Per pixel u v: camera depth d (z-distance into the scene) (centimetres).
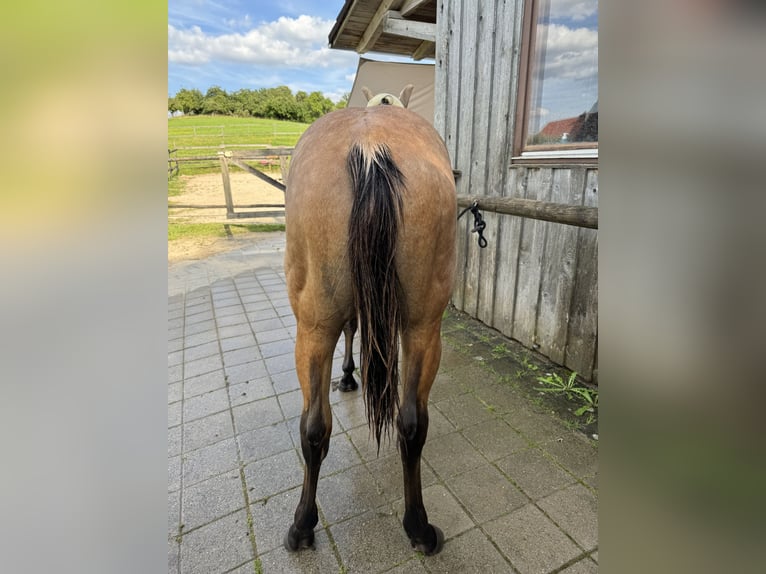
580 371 245
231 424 210
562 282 252
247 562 138
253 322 346
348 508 158
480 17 294
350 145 116
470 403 223
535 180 264
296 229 118
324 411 128
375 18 454
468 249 335
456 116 332
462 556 138
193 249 627
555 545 141
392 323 111
